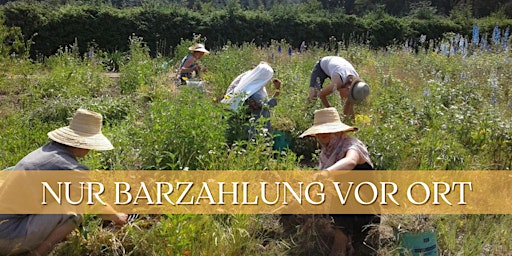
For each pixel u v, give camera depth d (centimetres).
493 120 632
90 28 2066
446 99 775
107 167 507
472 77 1019
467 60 1194
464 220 492
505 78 1002
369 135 590
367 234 449
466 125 634
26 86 1056
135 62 1170
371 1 4434
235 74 1077
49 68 1361
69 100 831
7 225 382
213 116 564
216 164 505
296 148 686
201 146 535
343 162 411
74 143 399
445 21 2509
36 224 381
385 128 591
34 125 727
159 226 408
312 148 684
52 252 400
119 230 426
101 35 2084
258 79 669
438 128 641
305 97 792
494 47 1404
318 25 2409
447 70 1103
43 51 2002
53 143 411
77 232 410
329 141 443
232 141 629
